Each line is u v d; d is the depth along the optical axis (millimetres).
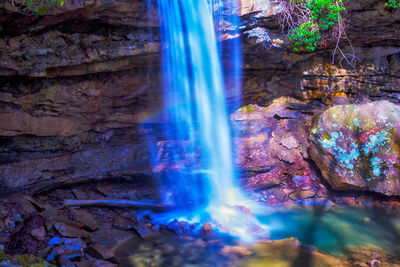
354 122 7922
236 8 7551
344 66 9750
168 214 7211
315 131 8062
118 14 6551
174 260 5383
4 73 6016
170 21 7172
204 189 8016
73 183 7340
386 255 5574
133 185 7742
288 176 8648
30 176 6738
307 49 9273
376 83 9812
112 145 8117
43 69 6348
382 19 8656
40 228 5652
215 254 5562
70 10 5980
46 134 7074
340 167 7676
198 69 8336
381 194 7922
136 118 8242
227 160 8828
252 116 9586
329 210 7547
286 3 8102
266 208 7691
